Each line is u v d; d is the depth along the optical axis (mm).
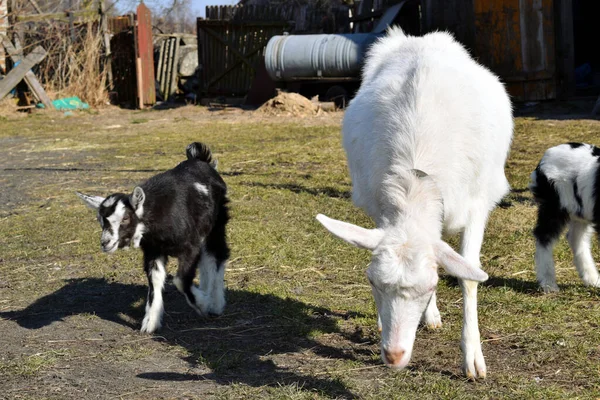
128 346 5156
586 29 22719
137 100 23953
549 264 6137
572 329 5164
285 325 5473
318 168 11578
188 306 6098
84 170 12258
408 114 4355
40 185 11133
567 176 6043
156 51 27938
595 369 4477
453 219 4539
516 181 9805
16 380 4523
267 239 7707
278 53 19703
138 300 6211
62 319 5750
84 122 19938
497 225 7898
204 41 24891
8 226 8727
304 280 6559
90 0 26719
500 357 4758
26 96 23156
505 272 6586
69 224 8672
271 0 31031
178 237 5492
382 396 4207
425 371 4562
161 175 5754
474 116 4527
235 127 17156
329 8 26719
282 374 4582
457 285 6246
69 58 24578
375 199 4406
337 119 17844
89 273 6930
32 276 6859
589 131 13344
